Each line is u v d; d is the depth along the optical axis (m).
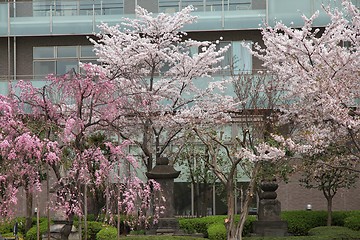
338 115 14.77
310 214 22.03
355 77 16.00
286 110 18.86
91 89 14.67
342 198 25.42
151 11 27.55
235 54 26.66
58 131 13.87
